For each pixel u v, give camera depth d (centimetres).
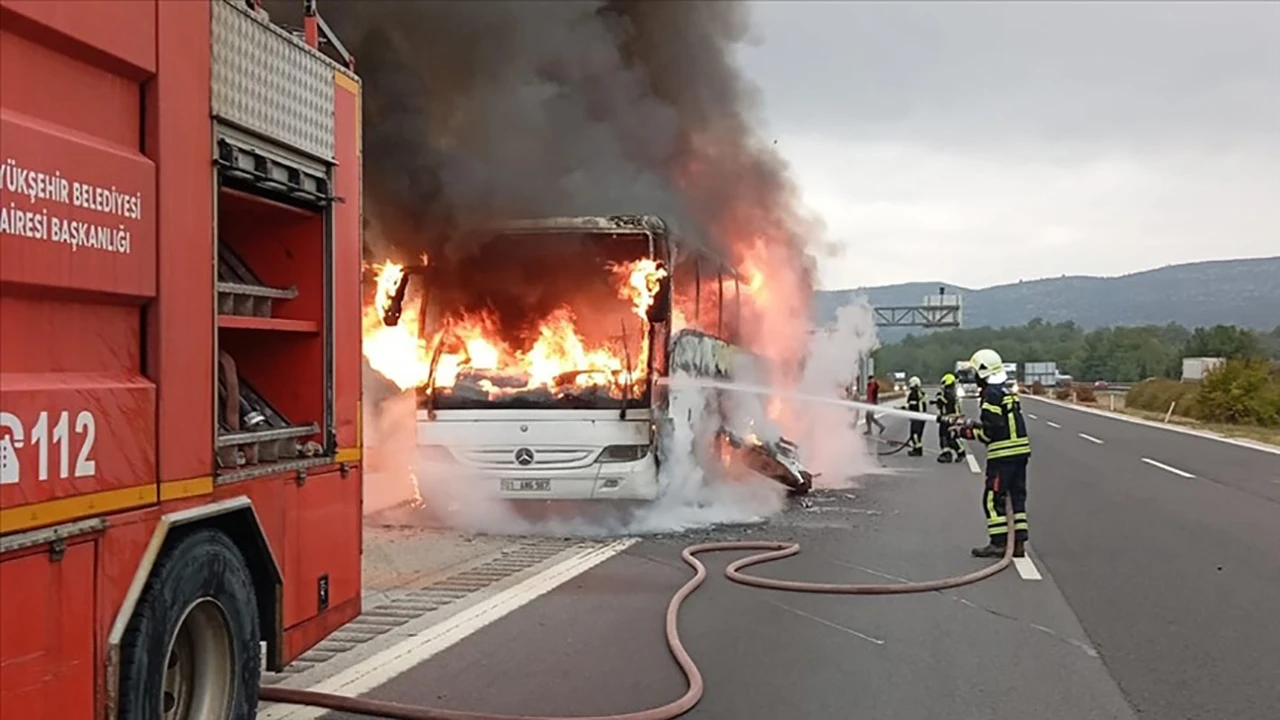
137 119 392
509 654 696
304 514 523
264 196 500
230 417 471
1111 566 1043
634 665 676
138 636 384
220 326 461
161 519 397
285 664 500
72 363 356
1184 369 6712
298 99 513
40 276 336
